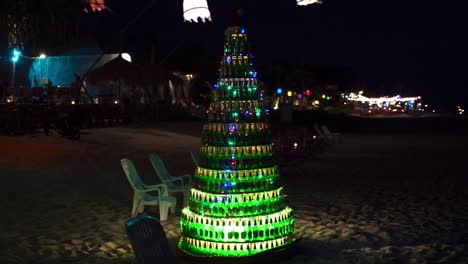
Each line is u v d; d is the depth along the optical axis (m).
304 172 14.58
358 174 14.28
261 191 6.18
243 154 6.12
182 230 6.52
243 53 6.34
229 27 6.38
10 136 19.48
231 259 5.99
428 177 13.75
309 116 44.31
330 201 10.30
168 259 4.24
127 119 27.36
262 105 6.37
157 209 9.35
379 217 8.83
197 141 22.11
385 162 17.39
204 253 6.20
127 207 9.47
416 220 8.58
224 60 6.35
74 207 9.41
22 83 29.41
